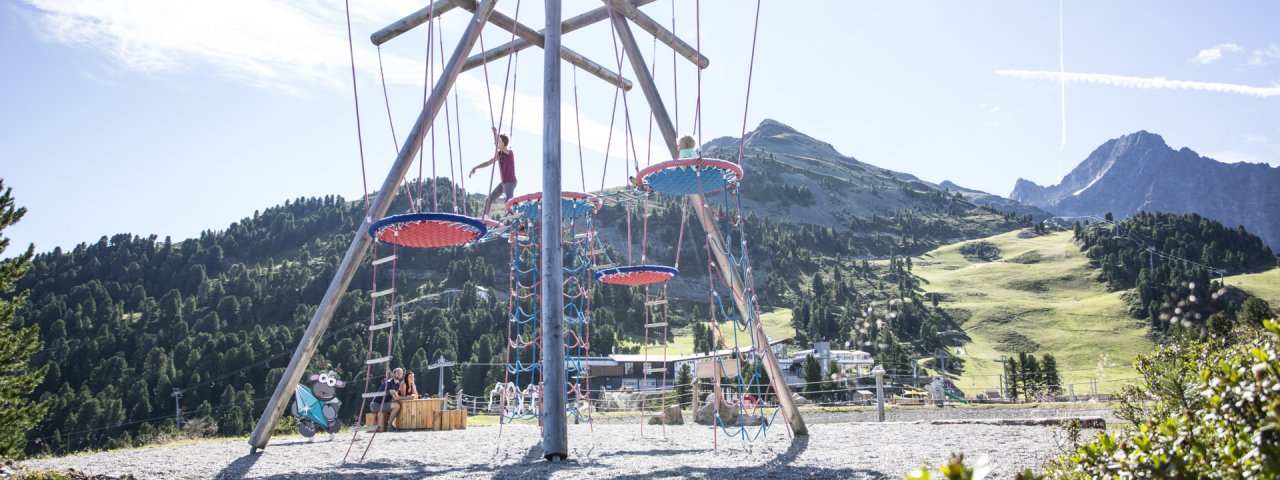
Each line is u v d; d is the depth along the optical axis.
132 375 154.88
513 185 13.16
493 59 15.15
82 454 12.26
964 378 132.00
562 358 10.31
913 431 12.74
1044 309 180.62
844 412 29.94
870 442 11.19
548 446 10.06
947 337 165.88
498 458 10.92
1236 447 2.92
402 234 10.92
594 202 12.95
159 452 12.22
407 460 10.86
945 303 199.25
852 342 153.25
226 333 192.12
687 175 10.81
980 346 160.62
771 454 10.16
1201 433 3.28
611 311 187.50
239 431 129.12
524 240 13.95
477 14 13.34
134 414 140.50
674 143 13.32
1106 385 91.25
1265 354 2.98
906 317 172.25
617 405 33.97
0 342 13.38
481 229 11.25
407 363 148.88
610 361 112.75
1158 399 6.87
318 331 12.17
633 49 13.70
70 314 193.88
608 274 13.96
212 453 12.02
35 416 13.15
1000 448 9.56
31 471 9.41
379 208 12.34
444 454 11.65
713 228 12.73
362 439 14.94
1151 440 3.43
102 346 180.38
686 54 14.49
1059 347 153.75
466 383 131.50
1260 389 2.91
